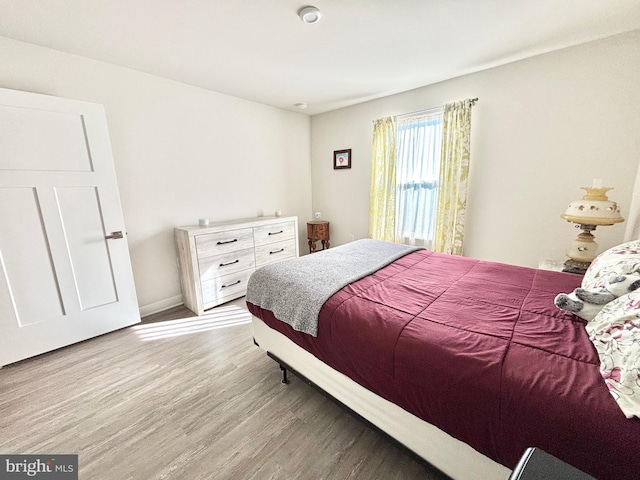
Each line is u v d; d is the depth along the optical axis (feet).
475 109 8.63
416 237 10.68
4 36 5.91
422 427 3.48
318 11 5.26
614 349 2.63
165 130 8.63
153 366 6.22
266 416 4.84
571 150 7.32
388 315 3.94
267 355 6.41
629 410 2.13
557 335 3.29
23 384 5.63
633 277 3.27
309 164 13.75
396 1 5.04
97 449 4.22
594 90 6.84
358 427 4.62
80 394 5.36
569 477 1.69
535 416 2.44
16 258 6.04
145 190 8.39
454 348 3.15
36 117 6.00
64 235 6.61
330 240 13.73
